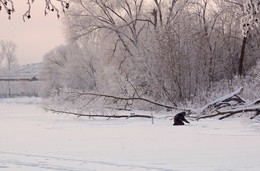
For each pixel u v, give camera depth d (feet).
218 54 116.06
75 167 35.78
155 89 104.12
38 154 43.16
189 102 95.81
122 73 112.37
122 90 98.99
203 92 98.99
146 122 82.17
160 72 104.63
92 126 75.82
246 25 31.58
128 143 50.85
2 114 120.37
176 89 104.17
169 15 124.98
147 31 130.41
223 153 41.65
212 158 38.99
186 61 104.99
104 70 114.52
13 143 52.54
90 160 39.22
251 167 34.68
